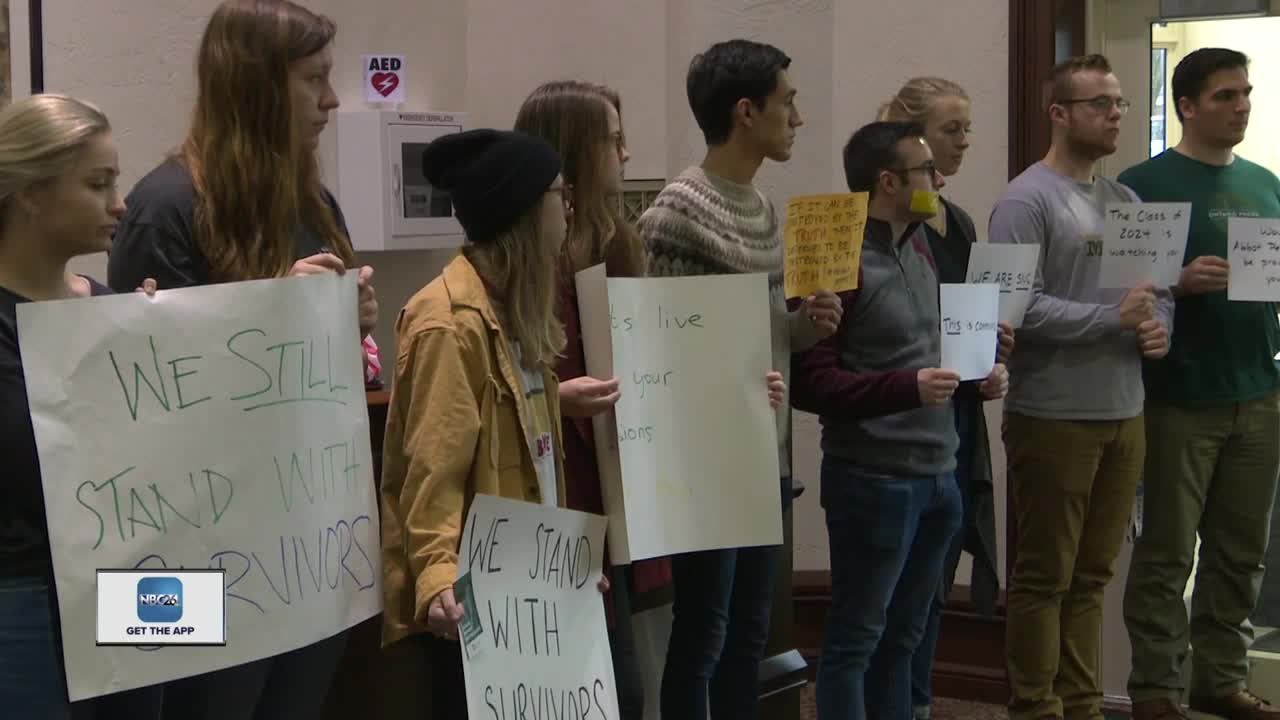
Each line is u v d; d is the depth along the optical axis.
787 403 4.86
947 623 7.00
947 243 5.58
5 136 2.81
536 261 3.46
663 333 4.11
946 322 4.76
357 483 3.37
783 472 4.93
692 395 4.14
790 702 5.72
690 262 4.53
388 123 6.33
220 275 3.35
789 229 4.56
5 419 2.81
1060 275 5.61
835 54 7.28
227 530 3.07
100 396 2.89
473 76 7.98
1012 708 5.74
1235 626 6.28
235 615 3.08
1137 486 5.74
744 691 4.79
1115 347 5.53
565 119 4.12
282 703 3.40
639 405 4.05
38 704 2.86
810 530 7.46
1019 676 5.70
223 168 3.34
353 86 6.39
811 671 7.12
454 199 3.48
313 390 3.25
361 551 3.38
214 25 3.40
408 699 3.65
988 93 7.04
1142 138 6.98
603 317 3.76
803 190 7.10
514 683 3.44
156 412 2.97
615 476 3.88
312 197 3.65
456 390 3.30
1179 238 5.44
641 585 4.26
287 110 3.40
